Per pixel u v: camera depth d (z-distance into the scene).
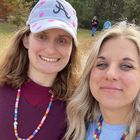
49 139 0.69
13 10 5.70
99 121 0.61
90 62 0.60
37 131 0.69
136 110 0.58
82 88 0.64
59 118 0.69
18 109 0.70
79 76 0.72
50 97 0.70
